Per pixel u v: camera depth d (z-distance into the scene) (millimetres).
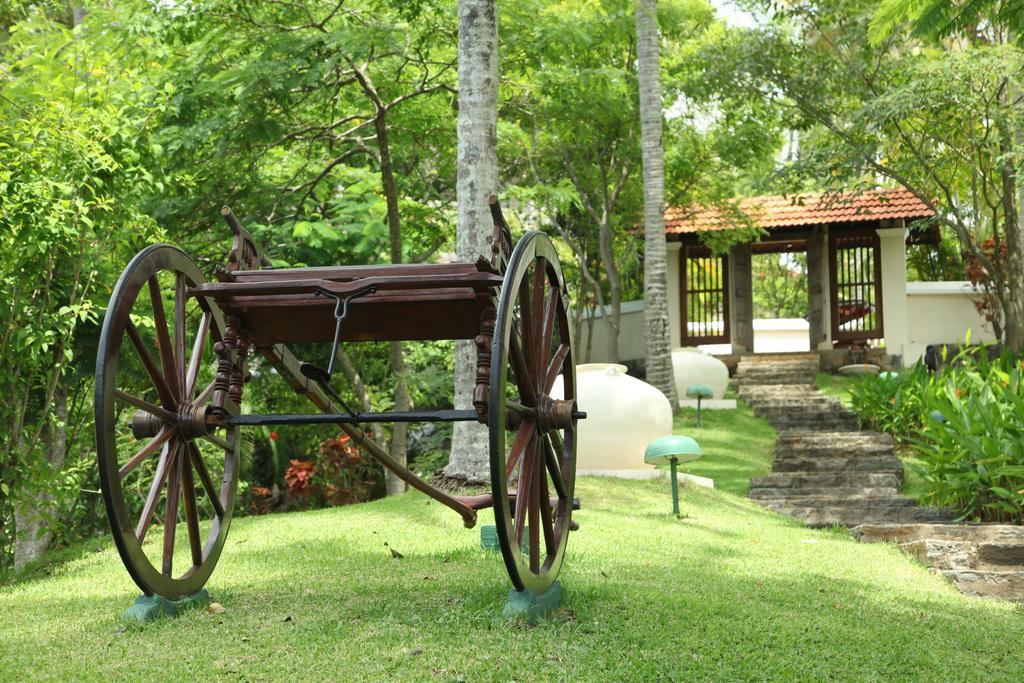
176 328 5301
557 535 5566
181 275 5352
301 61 10953
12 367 7625
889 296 20406
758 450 14469
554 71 13422
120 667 4152
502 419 4324
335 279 4805
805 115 18125
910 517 10336
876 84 17359
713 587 6082
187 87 11711
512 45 12109
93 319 8266
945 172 18156
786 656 4500
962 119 16141
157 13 11086
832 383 19203
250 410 14180
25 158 7723
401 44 11805
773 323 29219
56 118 8117
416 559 6793
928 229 21953
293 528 8367
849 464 13156
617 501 10039
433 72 13188
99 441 4555
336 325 4891
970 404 9766
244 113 11227
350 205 14500
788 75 17328
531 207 18812
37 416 8742
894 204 20219
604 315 19547
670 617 5047
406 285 4590
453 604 5121
